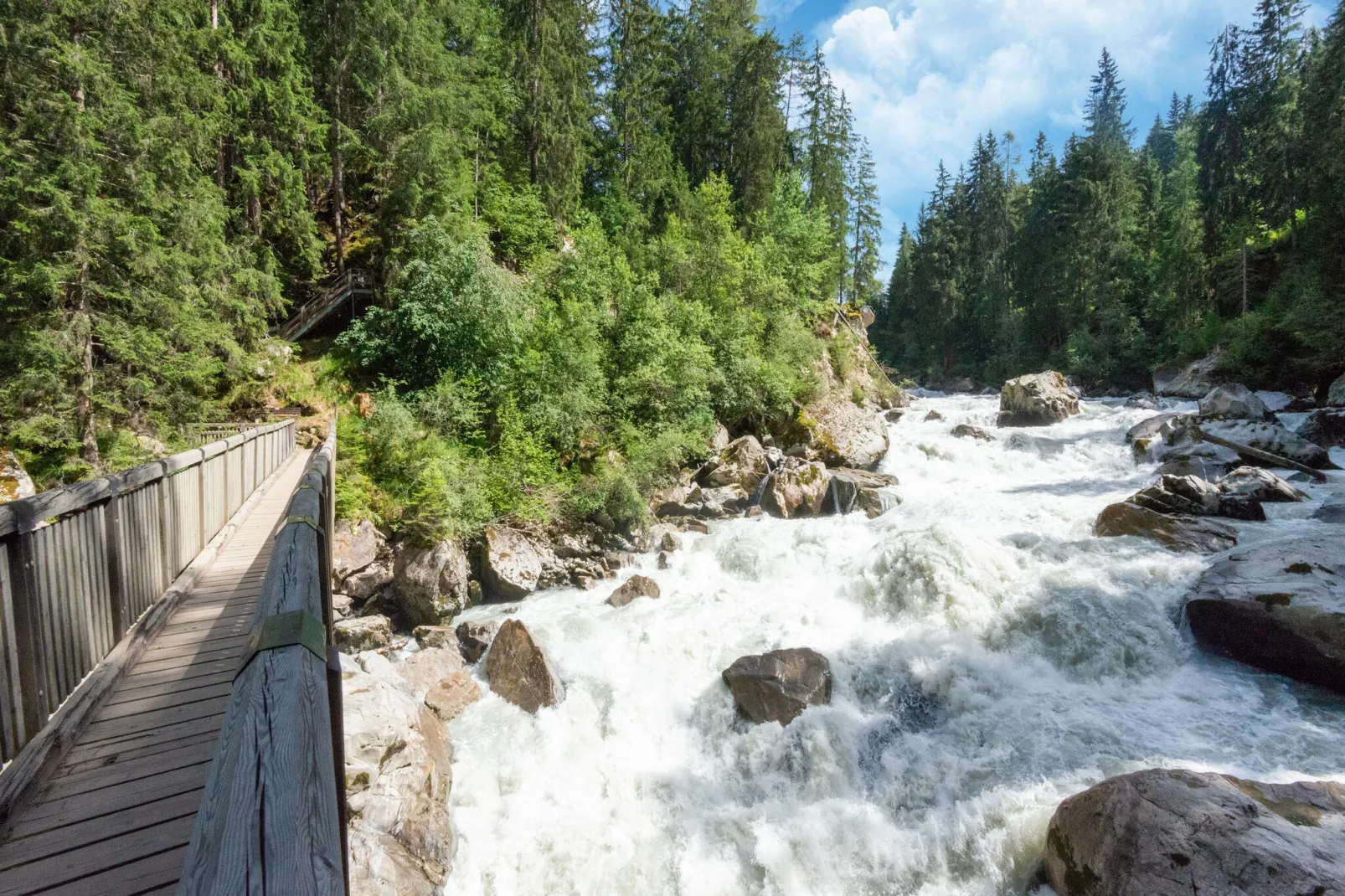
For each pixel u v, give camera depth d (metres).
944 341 59.47
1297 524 11.02
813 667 8.21
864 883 5.73
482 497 14.10
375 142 20.98
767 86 35.19
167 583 6.01
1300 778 5.73
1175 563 9.75
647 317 20.16
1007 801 5.98
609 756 7.66
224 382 18.44
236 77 19.62
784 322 24.50
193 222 15.37
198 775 3.37
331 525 6.68
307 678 1.51
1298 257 32.50
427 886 5.29
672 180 32.59
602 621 10.93
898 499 16.97
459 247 18.23
